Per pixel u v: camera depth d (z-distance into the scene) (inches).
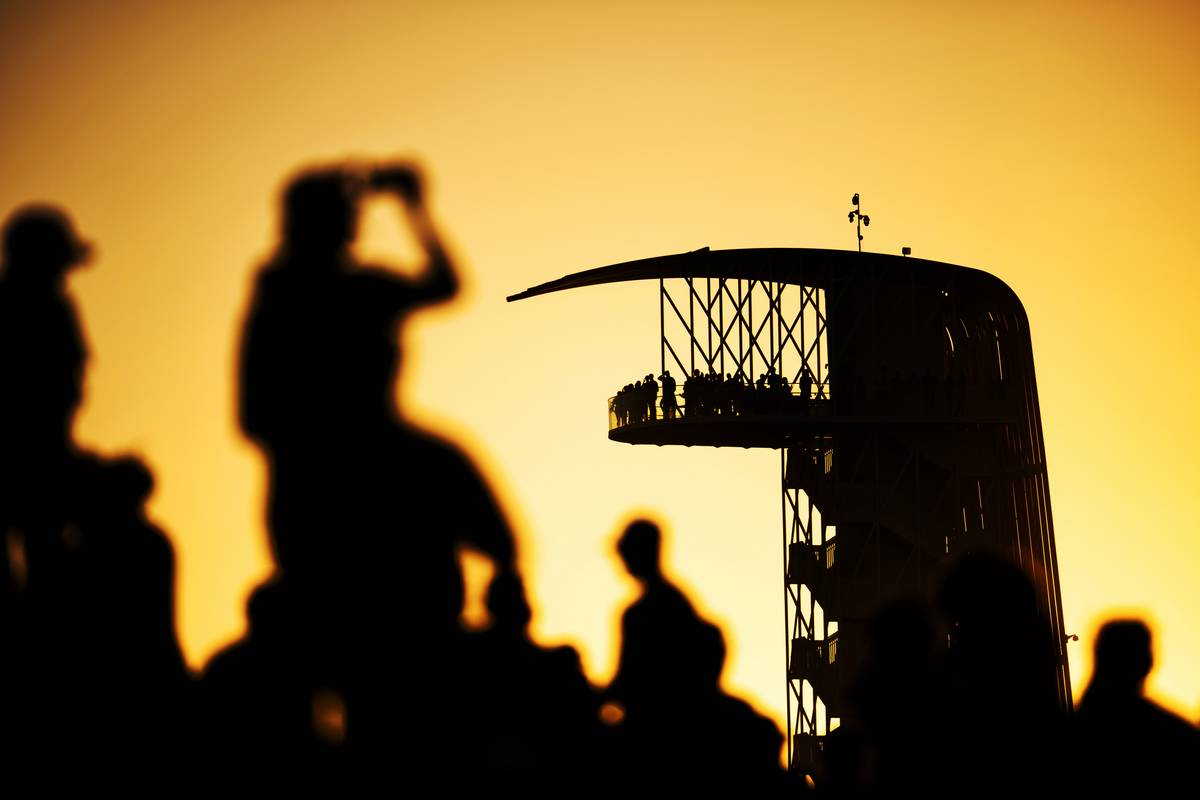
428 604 874.8
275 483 890.7
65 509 1237.7
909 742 1491.1
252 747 959.6
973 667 1443.2
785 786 1605.6
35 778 1106.7
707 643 1598.2
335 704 970.1
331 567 874.1
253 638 975.6
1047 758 1406.3
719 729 1573.6
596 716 1497.3
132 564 1249.4
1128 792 1395.2
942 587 1471.5
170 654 1242.6
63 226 1194.6
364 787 903.1
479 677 986.7
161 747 1109.7
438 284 932.0
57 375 1204.5
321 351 888.3
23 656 1182.9
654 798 1542.8
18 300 1192.2
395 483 877.8
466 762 932.6
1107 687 1446.9
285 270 909.8
